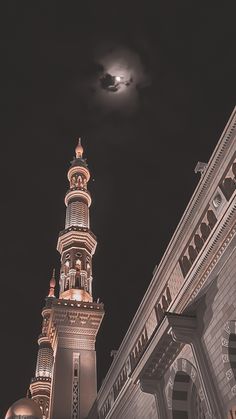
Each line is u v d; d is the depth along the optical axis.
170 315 20.98
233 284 18.50
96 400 38.66
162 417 22.95
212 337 19.58
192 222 22.62
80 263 54.12
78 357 46.38
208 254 20.30
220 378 18.62
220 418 18.14
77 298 50.94
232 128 19.39
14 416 42.69
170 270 24.89
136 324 29.11
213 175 20.77
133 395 28.69
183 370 21.95
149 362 23.42
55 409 41.81
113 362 33.53
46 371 70.44
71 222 58.50
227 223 19.00
